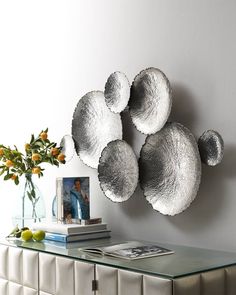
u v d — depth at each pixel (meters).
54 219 2.54
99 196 2.52
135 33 2.35
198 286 1.63
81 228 2.28
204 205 2.05
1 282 2.31
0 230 3.29
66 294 1.95
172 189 2.11
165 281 1.58
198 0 2.08
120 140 2.30
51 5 2.84
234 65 1.95
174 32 2.18
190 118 2.11
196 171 2.00
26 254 2.16
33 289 2.12
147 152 2.22
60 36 2.78
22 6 3.05
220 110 2.00
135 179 2.24
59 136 2.79
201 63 2.07
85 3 2.62
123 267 1.72
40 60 2.92
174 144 2.10
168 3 2.20
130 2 2.38
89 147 2.54
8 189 3.22
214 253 1.94
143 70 2.22
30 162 2.46
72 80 2.70
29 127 3.00
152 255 1.87
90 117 2.54
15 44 3.11
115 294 1.74
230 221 1.96
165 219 2.20
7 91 3.18
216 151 1.94
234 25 1.95
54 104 2.82
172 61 2.19
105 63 2.51
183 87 2.14
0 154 2.44
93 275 1.83
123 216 2.39
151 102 2.18
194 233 2.09
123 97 2.25
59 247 2.13
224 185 1.98
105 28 2.51
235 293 1.77
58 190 2.38
